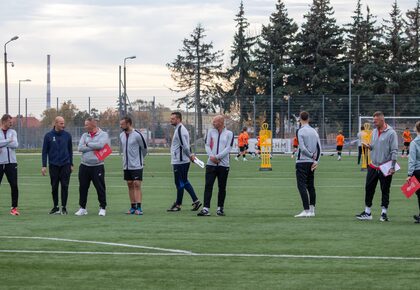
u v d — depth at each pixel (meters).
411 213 21.33
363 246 14.67
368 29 100.00
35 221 19.11
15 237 15.89
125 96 76.19
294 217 20.11
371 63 96.25
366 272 12.02
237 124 79.62
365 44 100.12
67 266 12.55
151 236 16.11
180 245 14.80
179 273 11.97
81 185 20.83
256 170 45.56
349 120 73.38
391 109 75.88
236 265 12.64
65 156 21.22
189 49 112.00
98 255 13.61
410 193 18.39
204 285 11.08
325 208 22.73
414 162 18.59
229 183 33.91
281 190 29.81
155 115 85.12
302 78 95.75
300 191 20.11
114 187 31.61
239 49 106.50
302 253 13.84
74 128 90.75
